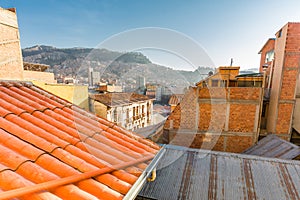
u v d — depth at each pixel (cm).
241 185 392
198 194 369
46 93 443
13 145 192
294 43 847
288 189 377
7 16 501
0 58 476
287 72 874
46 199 134
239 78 1046
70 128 283
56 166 176
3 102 300
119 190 171
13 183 139
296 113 902
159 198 362
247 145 893
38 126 261
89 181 171
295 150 604
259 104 867
